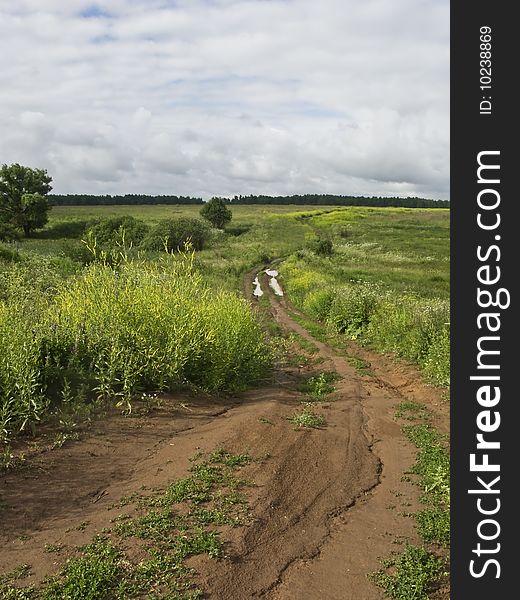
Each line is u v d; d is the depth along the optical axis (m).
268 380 10.88
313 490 5.90
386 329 14.73
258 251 53.94
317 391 10.05
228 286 28.48
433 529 5.20
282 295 30.66
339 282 28.94
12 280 10.26
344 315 17.77
